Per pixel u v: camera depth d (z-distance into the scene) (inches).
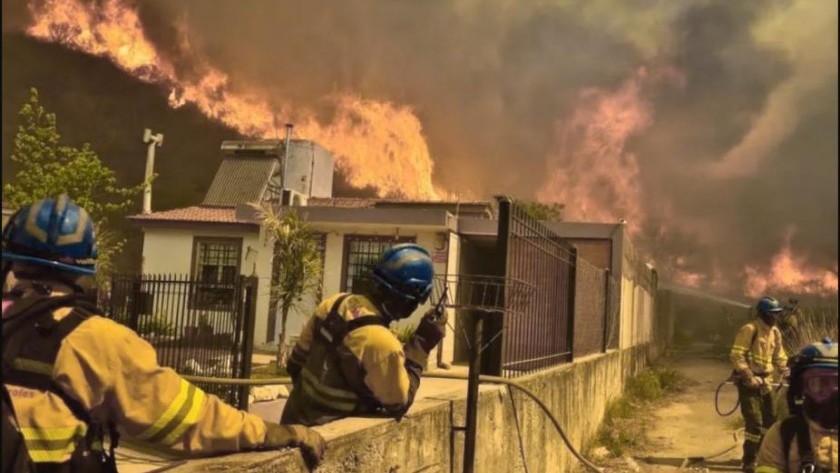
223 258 792.3
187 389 69.7
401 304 118.3
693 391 621.6
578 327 363.6
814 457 95.4
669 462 324.2
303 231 571.2
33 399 60.5
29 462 58.8
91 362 63.0
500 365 221.8
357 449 113.2
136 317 336.5
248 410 304.8
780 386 285.6
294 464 94.7
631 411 470.9
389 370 111.7
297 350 125.1
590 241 631.2
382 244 661.3
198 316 324.5
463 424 169.9
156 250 804.0
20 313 62.3
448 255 636.7
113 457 70.0
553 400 265.0
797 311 436.5
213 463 87.7
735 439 368.5
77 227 68.1
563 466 283.1
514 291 224.8
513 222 228.7
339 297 121.0
